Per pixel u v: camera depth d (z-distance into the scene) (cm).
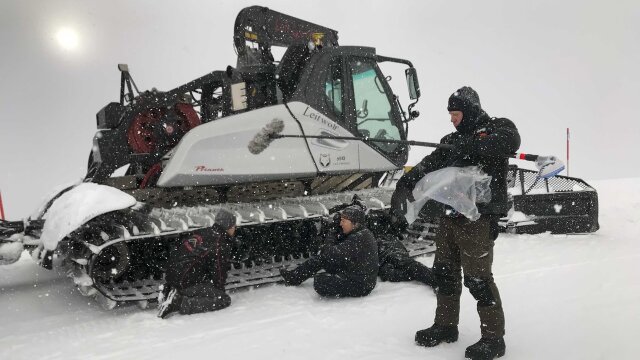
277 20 700
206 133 546
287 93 648
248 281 536
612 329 373
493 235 347
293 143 590
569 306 425
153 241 529
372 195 636
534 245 661
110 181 569
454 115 353
